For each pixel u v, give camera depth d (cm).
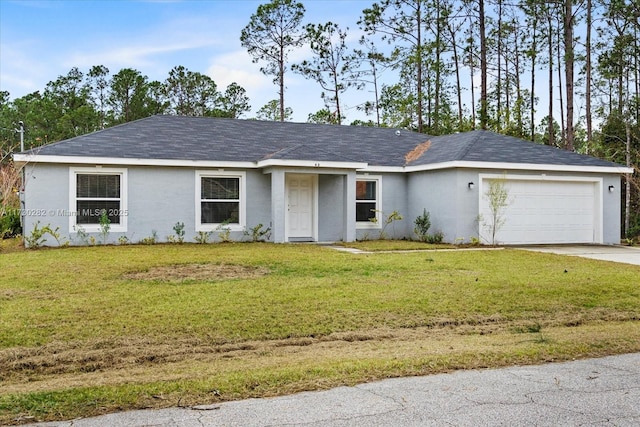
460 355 595
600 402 455
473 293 912
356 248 1577
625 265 1255
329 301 840
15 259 1237
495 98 3678
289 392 480
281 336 696
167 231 1666
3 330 682
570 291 943
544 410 436
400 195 1972
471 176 1730
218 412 431
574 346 638
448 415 425
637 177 2448
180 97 3991
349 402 454
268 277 1030
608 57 2945
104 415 426
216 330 704
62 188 1554
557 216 1839
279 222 1694
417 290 924
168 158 1639
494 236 1750
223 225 1719
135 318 739
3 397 467
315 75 3791
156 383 501
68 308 779
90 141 1639
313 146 1889
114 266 1130
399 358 584
